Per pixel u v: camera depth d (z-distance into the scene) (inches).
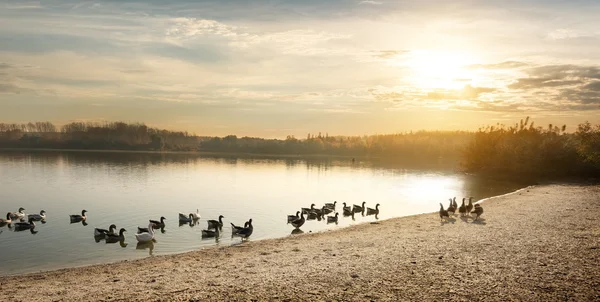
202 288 641.6
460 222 1248.8
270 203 1931.6
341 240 1035.3
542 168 3228.3
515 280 630.5
